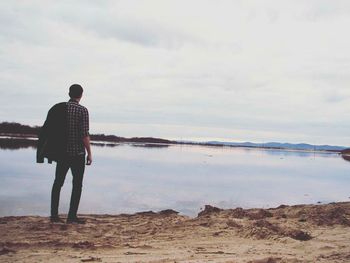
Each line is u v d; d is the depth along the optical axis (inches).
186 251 184.2
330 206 316.8
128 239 210.8
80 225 241.8
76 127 248.4
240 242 206.2
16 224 234.5
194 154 2114.9
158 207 367.9
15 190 416.8
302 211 293.6
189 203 401.7
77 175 250.5
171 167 937.5
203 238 215.9
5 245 184.2
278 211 309.9
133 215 299.9
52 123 247.1
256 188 578.9
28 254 170.6
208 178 695.1
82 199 390.0
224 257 171.3
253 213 290.4
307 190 592.7
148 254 177.0
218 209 319.3
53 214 247.6
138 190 478.0
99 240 205.0
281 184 669.9
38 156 248.7
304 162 1945.1
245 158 2047.2
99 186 497.0
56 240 199.3
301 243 199.6
